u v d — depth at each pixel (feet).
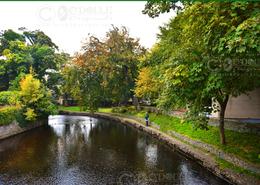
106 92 150.00
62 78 184.65
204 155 54.19
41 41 199.82
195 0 35.42
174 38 61.11
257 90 71.26
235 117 71.92
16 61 151.12
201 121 46.93
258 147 45.44
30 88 104.32
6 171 51.39
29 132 100.94
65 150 69.41
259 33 26.86
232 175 41.34
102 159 59.98
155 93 108.68
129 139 86.07
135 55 144.66
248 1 30.01
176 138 75.56
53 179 46.73
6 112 88.84
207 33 33.94
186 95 44.78
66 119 154.71
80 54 148.87
